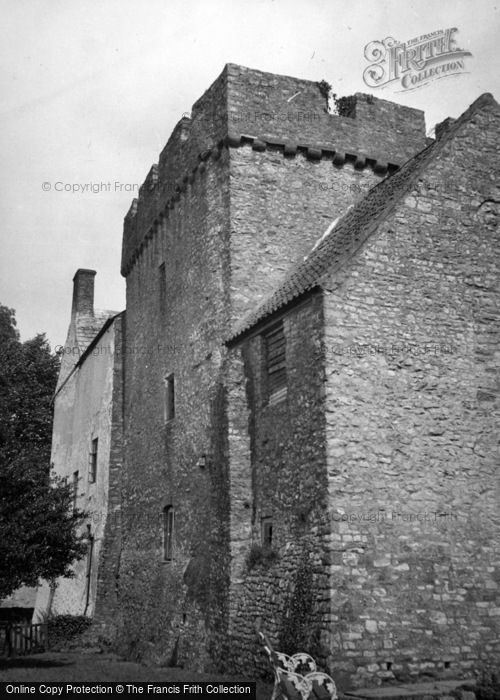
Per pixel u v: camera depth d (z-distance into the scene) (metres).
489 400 12.77
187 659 14.85
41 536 15.45
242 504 13.79
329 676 9.50
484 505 12.16
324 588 10.88
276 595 12.10
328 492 11.23
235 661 12.86
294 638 11.27
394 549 11.32
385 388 12.02
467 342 12.87
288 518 12.30
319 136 17.09
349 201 17.14
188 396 16.81
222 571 13.77
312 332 12.22
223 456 14.34
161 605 16.97
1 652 20.84
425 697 9.47
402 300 12.57
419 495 11.75
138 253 21.98
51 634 21.38
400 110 18.44
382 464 11.66
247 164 16.31
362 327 12.15
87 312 31.11
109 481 22.44
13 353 37.78
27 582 15.08
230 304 15.27
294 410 12.52
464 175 13.73
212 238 16.44
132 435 21.25
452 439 12.26
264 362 14.00
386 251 12.69
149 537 18.64
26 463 16.00
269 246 15.97
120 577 20.78
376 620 10.85
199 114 17.62
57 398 32.44
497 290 13.44
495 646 11.46
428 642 11.04
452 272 13.10
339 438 11.52
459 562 11.68
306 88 17.30
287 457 12.60
